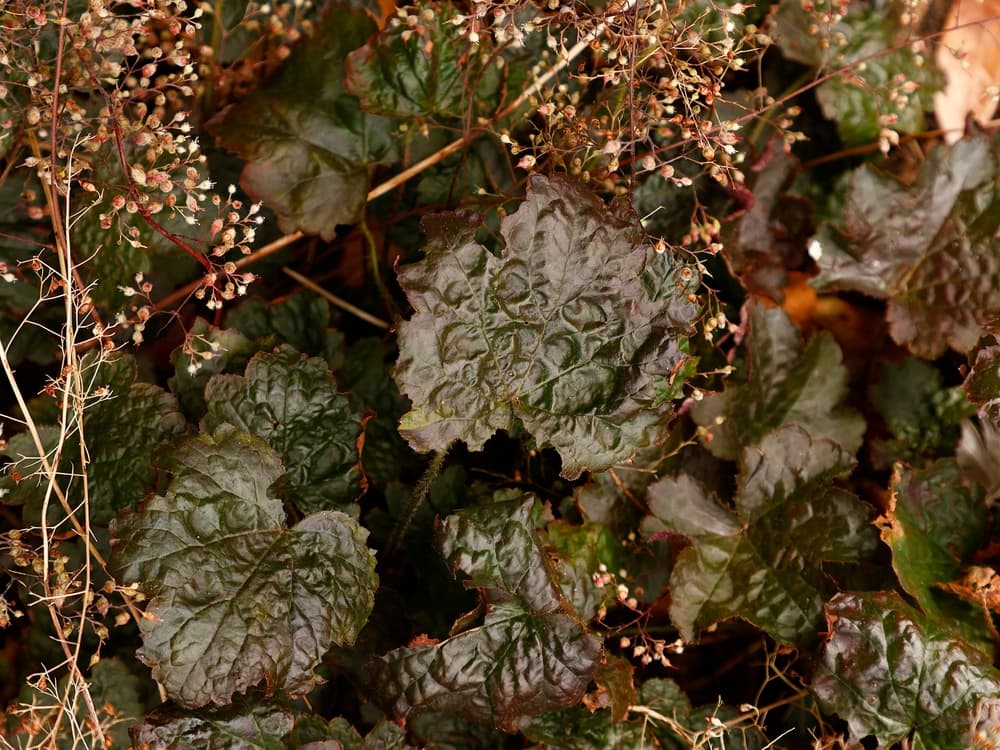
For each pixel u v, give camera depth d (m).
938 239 0.79
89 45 0.72
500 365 0.70
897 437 0.81
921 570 0.74
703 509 0.75
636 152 0.77
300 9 0.79
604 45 0.70
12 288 0.76
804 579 0.74
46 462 0.69
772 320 0.79
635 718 0.73
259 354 0.72
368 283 0.80
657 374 0.70
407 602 0.76
